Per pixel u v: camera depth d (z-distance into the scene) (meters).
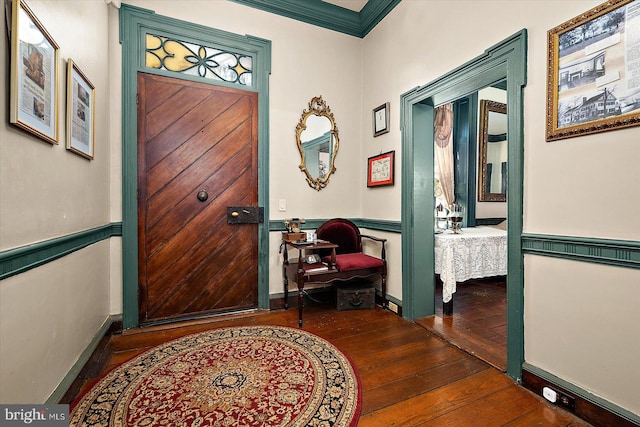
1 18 1.01
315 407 1.47
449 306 2.71
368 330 2.40
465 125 4.08
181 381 1.68
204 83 2.65
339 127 3.23
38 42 1.23
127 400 1.51
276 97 2.93
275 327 2.46
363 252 3.29
